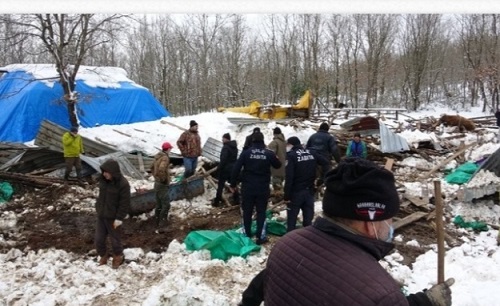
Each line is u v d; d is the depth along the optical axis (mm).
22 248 7281
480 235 7879
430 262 6602
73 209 9461
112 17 16188
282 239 1807
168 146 8430
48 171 11969
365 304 1429
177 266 6434
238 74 48969
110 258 6781
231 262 6488
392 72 56375
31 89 17312
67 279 6086
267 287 1780
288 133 16562
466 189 8594
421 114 44812
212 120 18422
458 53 58219
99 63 37812
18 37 18453
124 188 6406
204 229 8227
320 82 48750
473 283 5645
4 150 12734
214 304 5168
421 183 11469
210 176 10906
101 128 16703
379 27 49844
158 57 49688
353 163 1674
